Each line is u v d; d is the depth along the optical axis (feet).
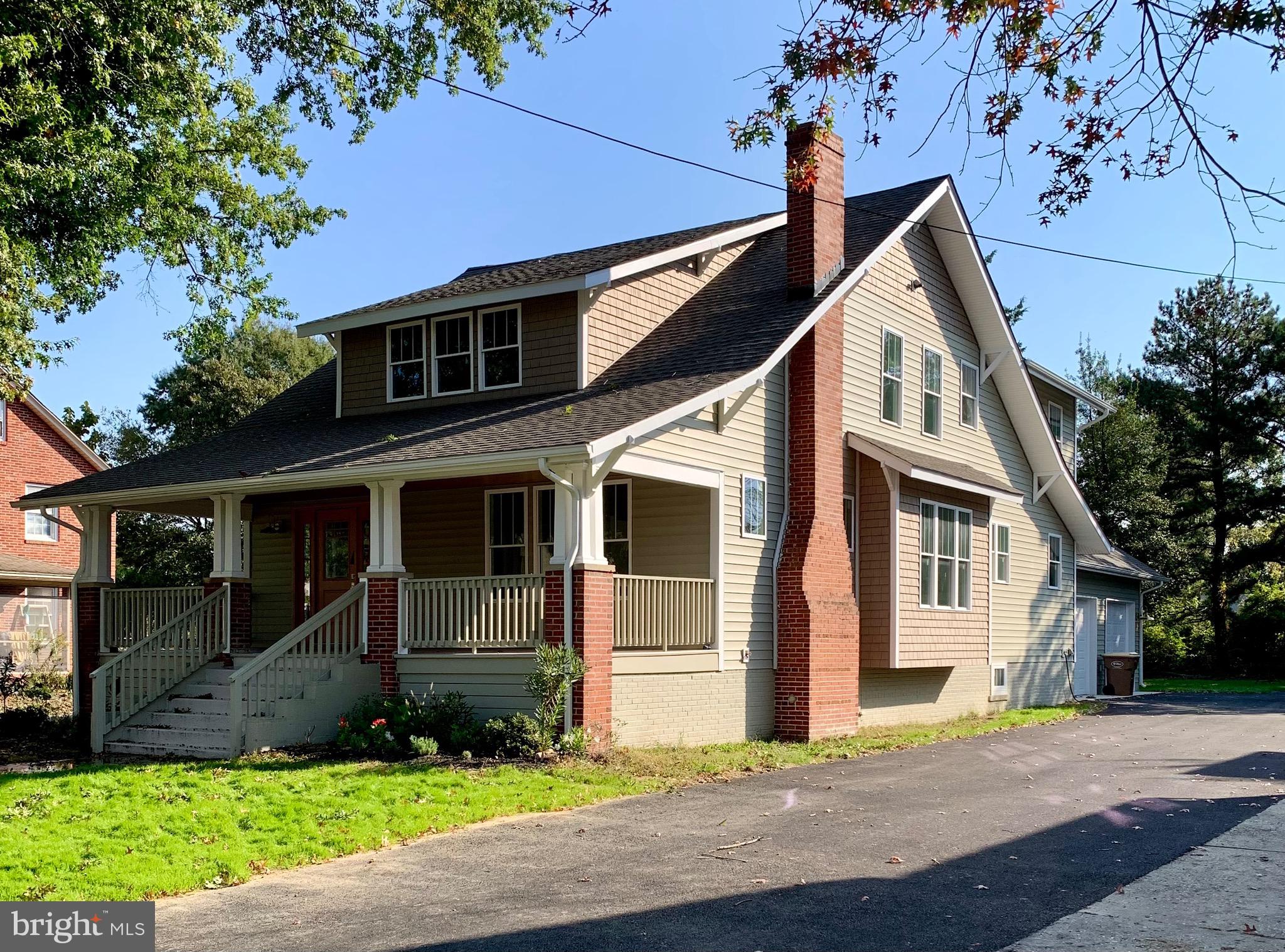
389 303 61.77
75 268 62.34
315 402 69.56
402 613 49.98
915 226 69.72
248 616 55.98
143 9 53.72
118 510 64.85
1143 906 24.59
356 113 69.05
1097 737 61.11
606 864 28.76
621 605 48.44
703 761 45.57
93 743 50.16
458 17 67.67
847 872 27.73
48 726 57.41
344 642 53.98
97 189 59.72
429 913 24.27
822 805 37.35
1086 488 142.92
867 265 60.18
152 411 159.43
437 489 59.41
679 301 62.44
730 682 53.62
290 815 33.09
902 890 26.05
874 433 63.57
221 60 59.98
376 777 39.01
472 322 58.23
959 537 69.41
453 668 48.52
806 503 57.21
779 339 52.95
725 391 48.55
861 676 62.59
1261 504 143.02
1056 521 90.63
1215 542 153.07
